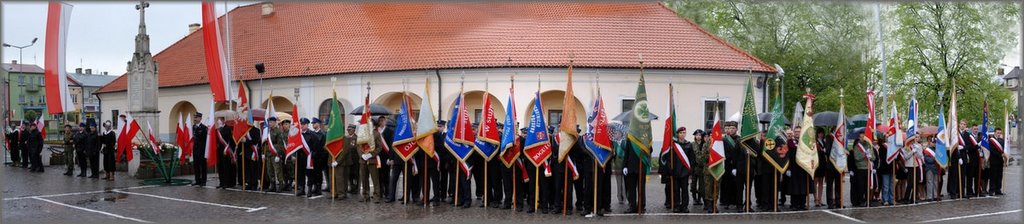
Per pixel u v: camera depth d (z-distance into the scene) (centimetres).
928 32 4625
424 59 3250
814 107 4222
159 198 1895
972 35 4509
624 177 1716
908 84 4619
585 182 1598
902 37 4622
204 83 3791
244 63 3822
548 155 1608
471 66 3103
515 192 1684
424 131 1723
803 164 1641
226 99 2547
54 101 2531
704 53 3234
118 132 2370
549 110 3145
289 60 3659
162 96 4125
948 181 2005
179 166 2530
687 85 3127
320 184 1958
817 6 4247
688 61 3142
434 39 3391
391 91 3269
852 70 4272
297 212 1647
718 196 1777
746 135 1648
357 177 1980
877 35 4353
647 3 3497
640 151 1592
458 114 1702
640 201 1608
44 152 3369
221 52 2530
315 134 1923
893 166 1819
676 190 1672
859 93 4316
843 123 1717
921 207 1780
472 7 3516
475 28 3381
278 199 1864
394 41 3478
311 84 3484
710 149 1612
